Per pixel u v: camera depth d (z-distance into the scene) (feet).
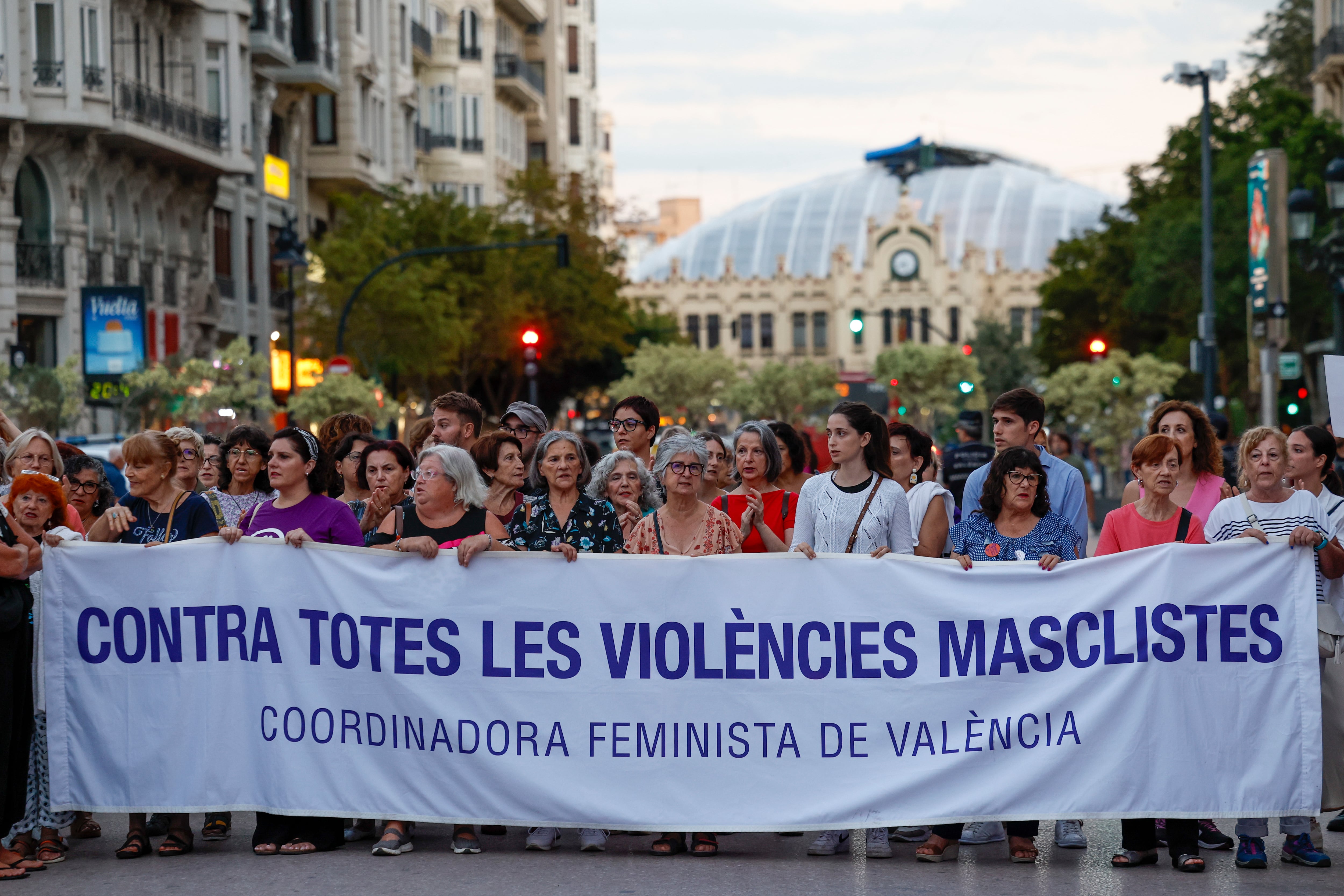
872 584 27.35
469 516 28.45
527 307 171.12
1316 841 27.71
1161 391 162.81
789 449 36.37
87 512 32.83
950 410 273.95
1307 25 224.12
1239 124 186.29
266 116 153.28
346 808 27.68
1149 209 205.98
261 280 154.40
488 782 27.53
